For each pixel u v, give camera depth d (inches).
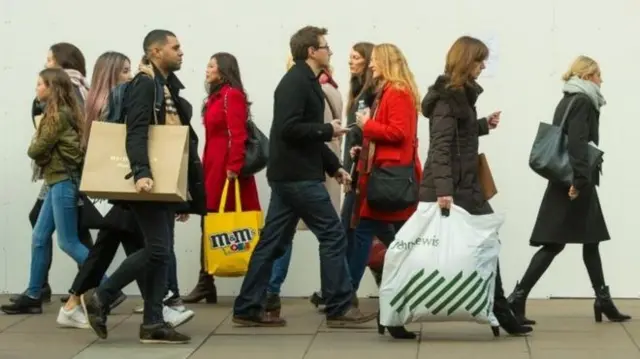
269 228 586.2
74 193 620.7
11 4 696.4
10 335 579.5
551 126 579.5
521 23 675.4
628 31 671.1
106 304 546.9
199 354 528.7
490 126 572.4
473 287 528.7
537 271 591.8
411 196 580.1
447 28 679.1
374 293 692.7
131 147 508.4
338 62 685.9
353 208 605.3
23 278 701.9
